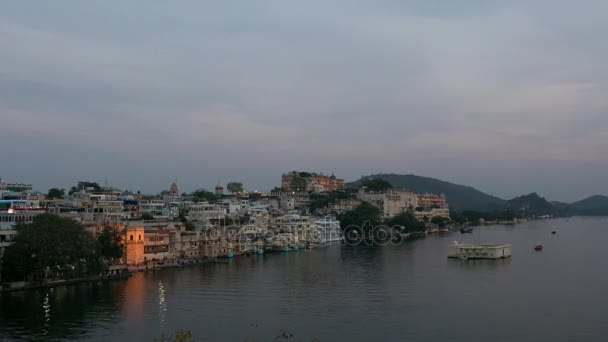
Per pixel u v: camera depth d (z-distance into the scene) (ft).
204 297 518.37
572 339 383.86
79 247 581.12
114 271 651.66
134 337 388.16
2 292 523.70
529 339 384.06
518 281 620.49
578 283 604.90
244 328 411.54
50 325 416.05
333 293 540.52
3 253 553.23
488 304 490.08
